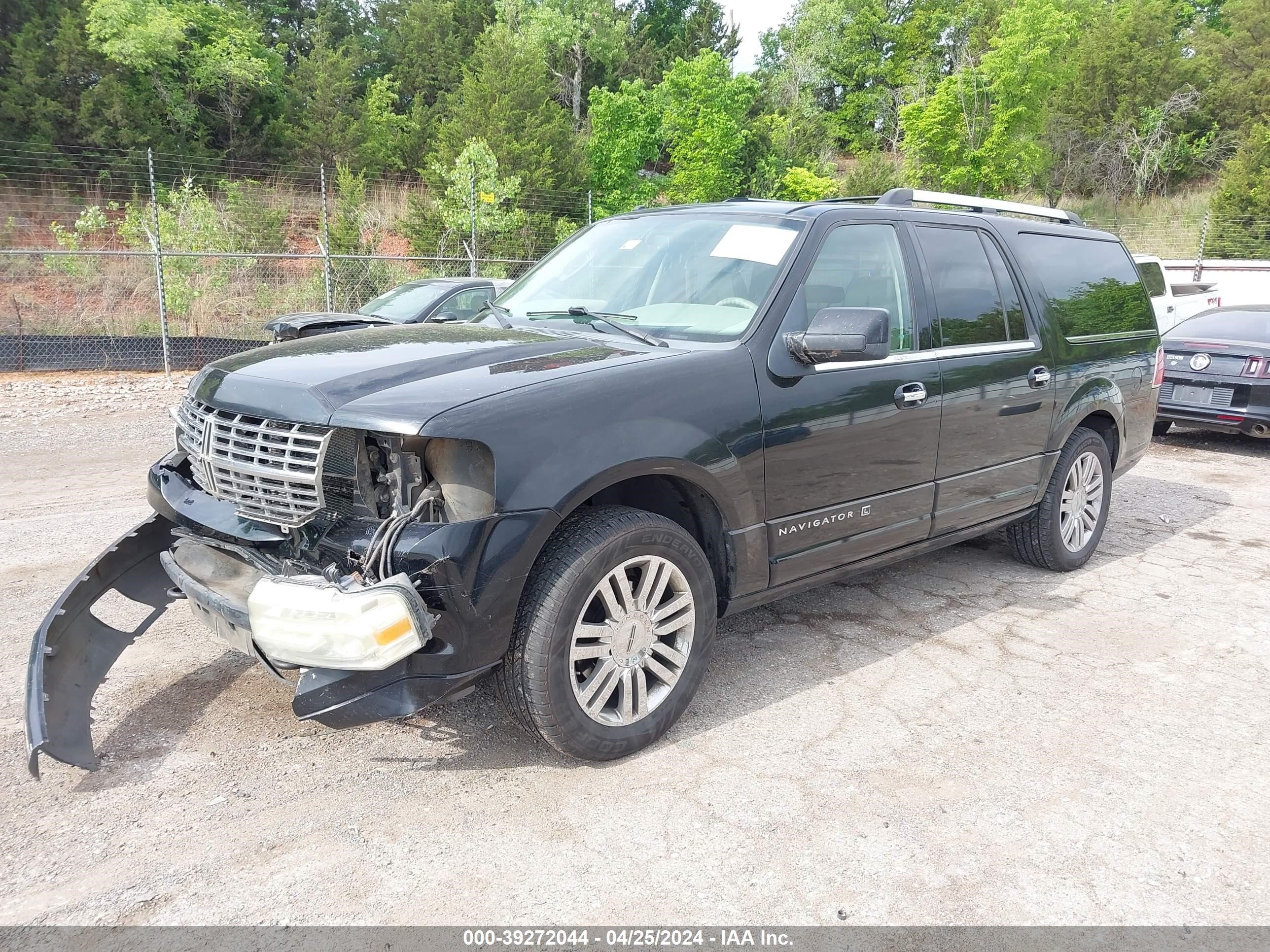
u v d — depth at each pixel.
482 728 3.32
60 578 4.72
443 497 2.68
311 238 25.88
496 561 2.64
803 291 3.59
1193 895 2.50
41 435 8.88
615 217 4.55
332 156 35.62
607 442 2.86
